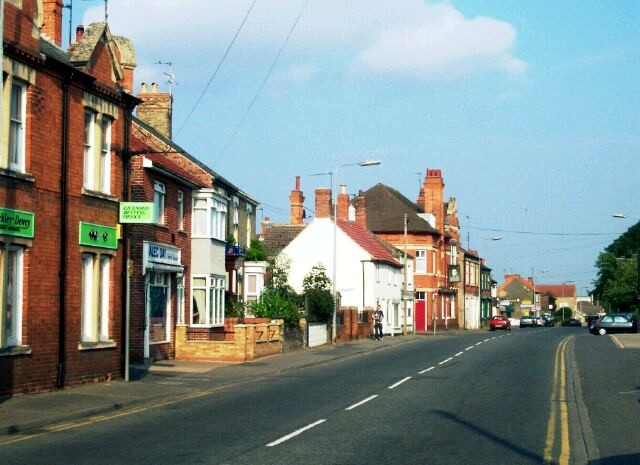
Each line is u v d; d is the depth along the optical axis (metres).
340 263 63.31
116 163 24.38
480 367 30.22
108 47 23.94
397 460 12.09
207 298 35.09
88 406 18.08
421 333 71.31
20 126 19.88
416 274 81.38
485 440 14.08
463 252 96.50
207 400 20.39
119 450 12.98
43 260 20.48
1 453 12.73
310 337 43.62
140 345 29.42
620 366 29.33
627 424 16.00
